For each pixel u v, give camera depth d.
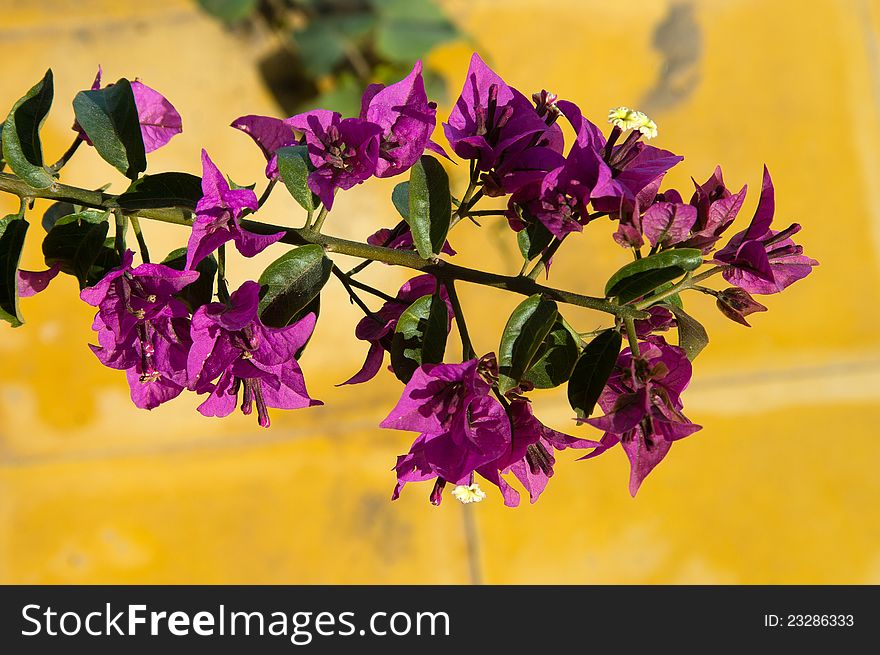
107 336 0.70
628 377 0.71
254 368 0.69
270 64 1.57
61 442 1.49
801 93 1.61
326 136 0.72
